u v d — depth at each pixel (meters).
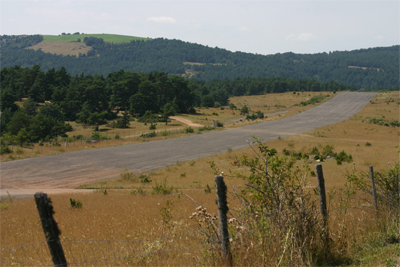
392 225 7.38
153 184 34.00
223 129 97.50
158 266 5.44
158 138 78.00
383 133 94.62
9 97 156.50
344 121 119.19
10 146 70.00
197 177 37.69
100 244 7.97
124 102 178.50
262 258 5.18
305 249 5.60
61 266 3.86
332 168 38.31
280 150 59.69
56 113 144.00
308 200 6.17
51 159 51.19
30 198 26.75
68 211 16.92
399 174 8.66
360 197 8.71
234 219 5.65
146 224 10.60
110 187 33.25
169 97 183.00
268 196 5.85
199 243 6.22
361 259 6.01
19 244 9.55
